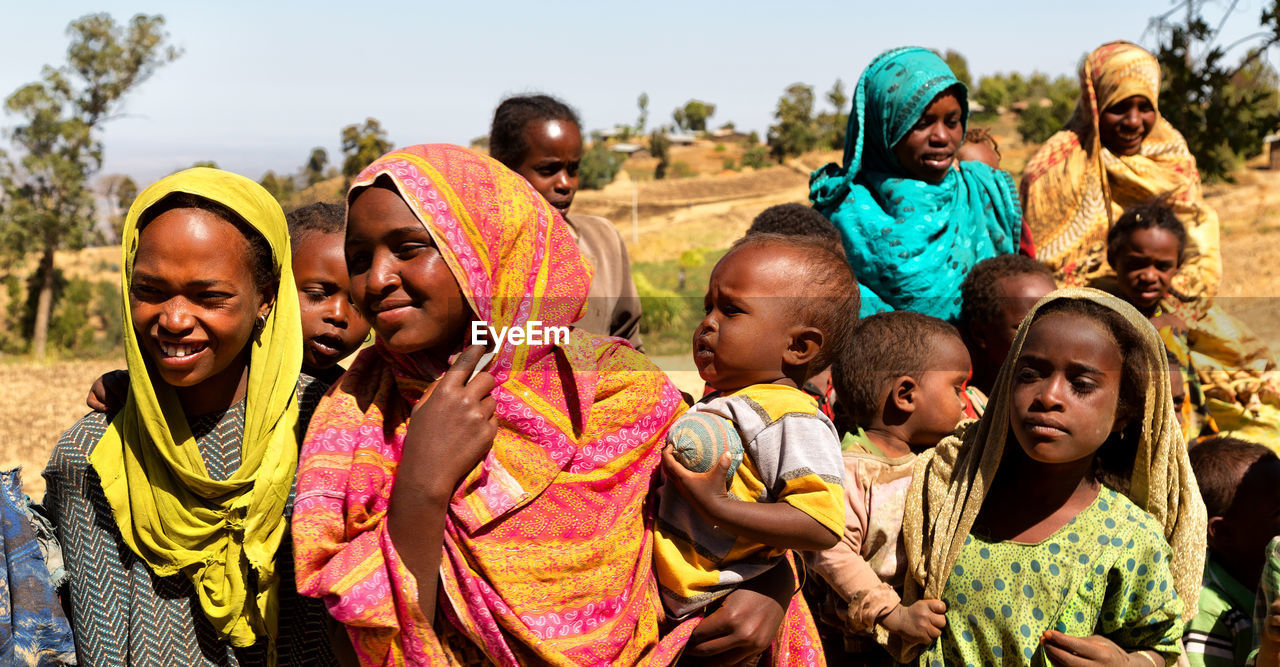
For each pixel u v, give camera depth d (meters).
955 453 2.87
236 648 2.62
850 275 2.54
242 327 2.54
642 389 2.49
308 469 2.21
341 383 2.35
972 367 4.04
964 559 2.75
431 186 2.19
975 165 5.05
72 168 40.41
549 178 4.87
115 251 61.84
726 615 2.37
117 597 2.59
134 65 41.66
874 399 3.18
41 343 39.38
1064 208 6.01
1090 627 2.65
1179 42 9.44
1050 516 2.73
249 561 2.58
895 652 2.83
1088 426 2.55
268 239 2.61
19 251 40.03
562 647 2.16
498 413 2.26
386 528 2.13
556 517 2.26
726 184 80.44
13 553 2.66
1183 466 2.75
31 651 2.63
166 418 2.60
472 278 2.18
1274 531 3.55
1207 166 9.62
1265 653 3.01
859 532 2.95
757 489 2.34
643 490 2.41
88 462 2.61
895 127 4.69
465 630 2.15
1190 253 5.80
